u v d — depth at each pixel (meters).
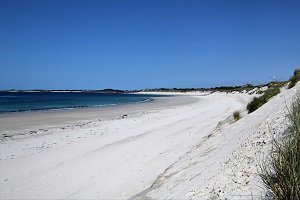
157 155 12.87
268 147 5.00
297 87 11.17
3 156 14.00
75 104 60.34
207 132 17.02
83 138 18.20
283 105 8.38
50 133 20.36
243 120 10.33
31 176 11.05
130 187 9.34
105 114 34.47
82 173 11.18
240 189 4.03
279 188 3.12
